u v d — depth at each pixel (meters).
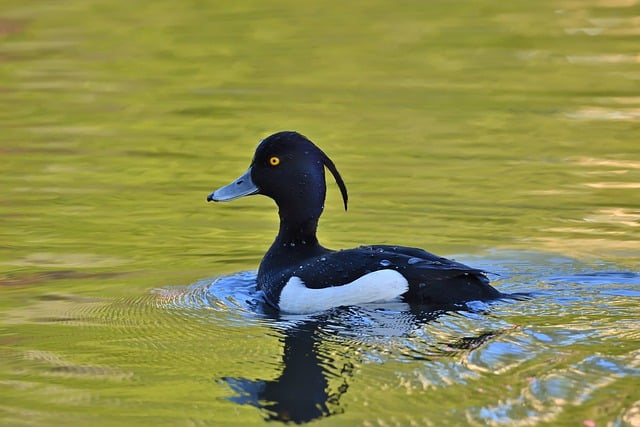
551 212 13.63
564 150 16.53
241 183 11.51
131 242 12.91
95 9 27.39
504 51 22.97
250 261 12.26
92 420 7.96
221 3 28.12
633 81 20.50
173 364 9.12
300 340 9.62
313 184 11.33
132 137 17.72
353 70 21.72
